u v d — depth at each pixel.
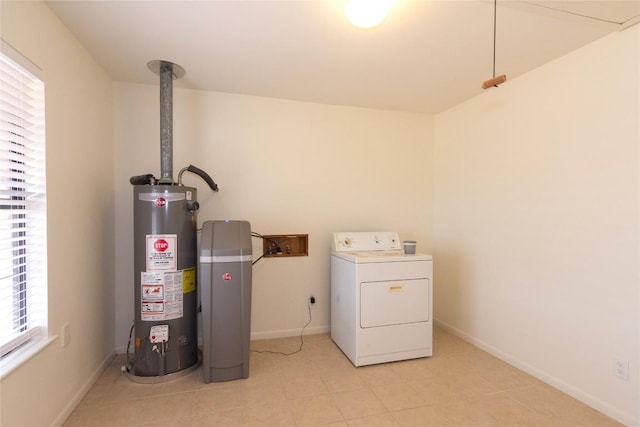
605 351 1.79
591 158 1.86
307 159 2.92
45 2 1.52
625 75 1.71
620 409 1.72
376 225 3.13
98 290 2.15
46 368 1.52
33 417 1.41
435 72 2.31
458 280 2.94
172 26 1.75
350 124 3.04
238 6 1.57
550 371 2.09
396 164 3.19
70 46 1.78
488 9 1.59
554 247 2.07
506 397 1.95
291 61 2.15
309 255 2.93
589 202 1.87
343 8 1.59
